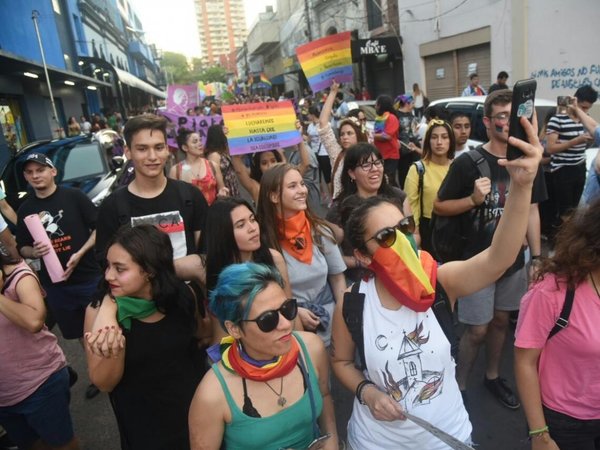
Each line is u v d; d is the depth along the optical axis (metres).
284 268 2.51
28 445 2.64
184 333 2.13
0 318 2.33
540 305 1.80
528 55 11.97
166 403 2.09
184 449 2.13
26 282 2.29
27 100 15.03
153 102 49.53
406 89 18.28
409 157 7.96
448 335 1.78
